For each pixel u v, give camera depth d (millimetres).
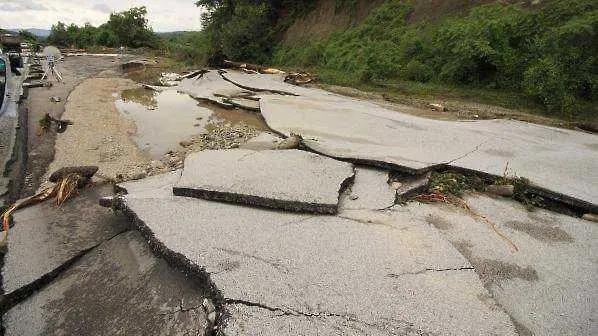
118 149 7723
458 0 15305
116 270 3865
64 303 3602
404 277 3328
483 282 3527
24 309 3578
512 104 10258
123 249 4113
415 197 5027
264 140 7223
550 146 6820
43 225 4617
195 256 3545
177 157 7164
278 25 25547
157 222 4117
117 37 38500
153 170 6488
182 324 3121
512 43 11469
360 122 8336
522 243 4121
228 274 3311
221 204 4539
